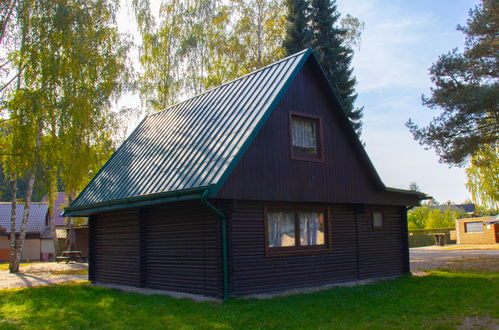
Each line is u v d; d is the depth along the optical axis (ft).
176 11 97.30
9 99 60.23
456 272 55.16
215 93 51.49
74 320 31.14
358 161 50.39
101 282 53.57
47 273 69.87
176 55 96.27
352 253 48.93
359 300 35.60
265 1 100.78
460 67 69.51
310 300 35.45
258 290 38.93
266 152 40.37
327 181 46.11
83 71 66.18
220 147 39.45
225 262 36.47
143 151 51.98
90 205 48.62
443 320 29.19
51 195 80.89
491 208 125.29
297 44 90.33
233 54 100.48
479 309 31.99
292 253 42.24
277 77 43.96
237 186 37.35
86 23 64.34
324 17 91.71
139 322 29.60
